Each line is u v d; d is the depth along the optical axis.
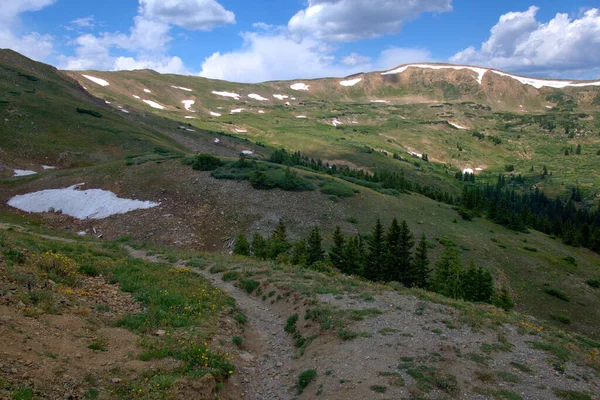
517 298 57.03
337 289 22.08
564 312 55.34
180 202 65.44
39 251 21.36
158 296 17.86
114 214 63.22
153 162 81.94
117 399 9.02
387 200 83.69
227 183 71.56
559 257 77.94
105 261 24.03
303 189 73.44
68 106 129.50
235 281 26.55
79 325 12.27
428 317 17.34
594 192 188.75
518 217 96.44
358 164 198.50
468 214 92.56
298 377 13.00
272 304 21.66
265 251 43.06
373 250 48.22
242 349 15.20
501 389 11.27
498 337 15.39
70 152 101.50
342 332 15.23
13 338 9.70
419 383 11.15
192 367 11.62
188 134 170.75
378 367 12.30
